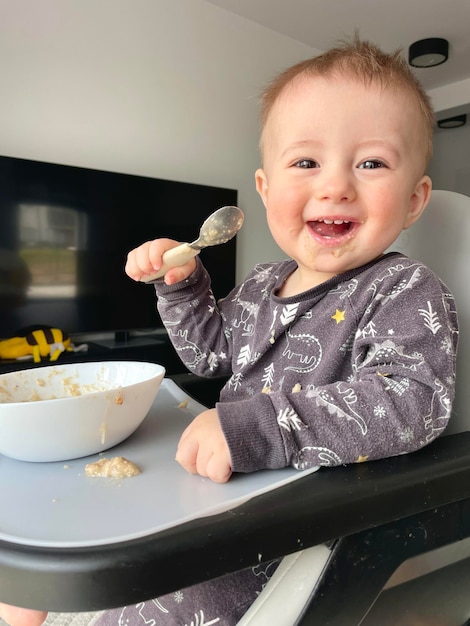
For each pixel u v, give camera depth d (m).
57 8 2.21
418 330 0.48
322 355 0.58
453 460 0.44
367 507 0.38
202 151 2.73
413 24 2.75
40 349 2.17
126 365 0.62
